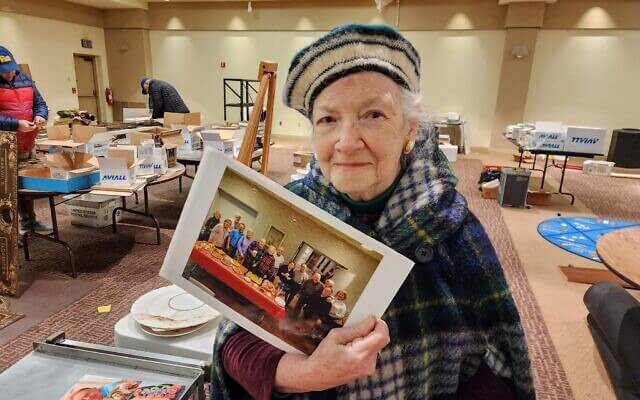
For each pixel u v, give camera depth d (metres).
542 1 8.53
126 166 2.78
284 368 0.55
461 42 9.51
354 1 9.91
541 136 5.29
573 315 2.67
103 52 11.64
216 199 0.51
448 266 0.63
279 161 7.67
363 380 0.61
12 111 3.44
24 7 9.12
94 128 4.05
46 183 2.60
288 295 0.53
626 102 8.80
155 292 1.23
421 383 0.63
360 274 0.52
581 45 8.79
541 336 2.44
